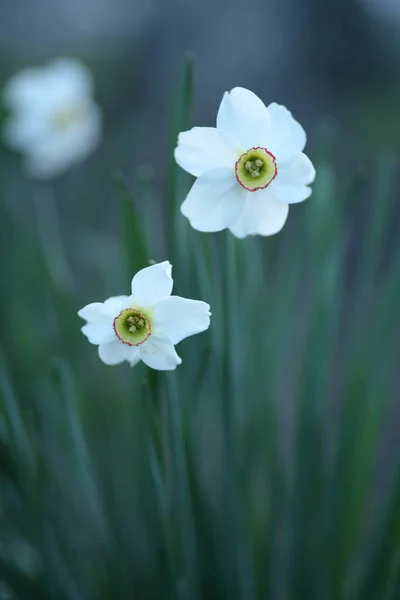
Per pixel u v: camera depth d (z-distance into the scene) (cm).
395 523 92
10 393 86
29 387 111
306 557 96
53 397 98
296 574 96
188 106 84
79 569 97
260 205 75
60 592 91
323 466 96
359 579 97
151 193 97
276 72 367
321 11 373
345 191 92
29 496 88
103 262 148
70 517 100
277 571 104
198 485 90
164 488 84
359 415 95
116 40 379
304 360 94
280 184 75
